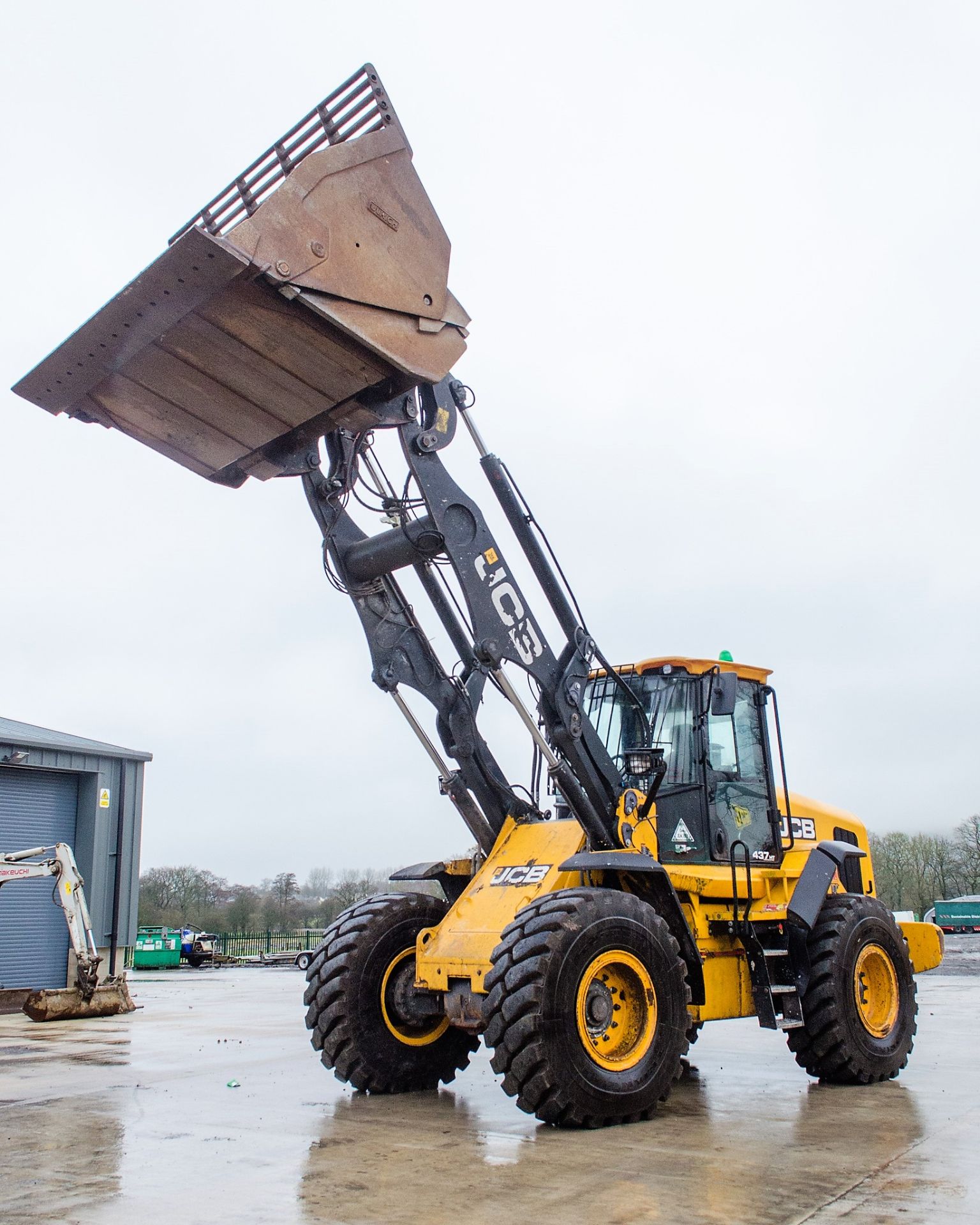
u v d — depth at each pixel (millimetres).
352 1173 4082
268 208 4566
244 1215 3502
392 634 6441
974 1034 9133
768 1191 3771
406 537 5938
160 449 5602
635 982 5266
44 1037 9984
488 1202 3641
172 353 4922
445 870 6539
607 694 7227
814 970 6434
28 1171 4168
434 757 6445
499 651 5742
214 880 48750
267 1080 6781
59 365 5020
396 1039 6176
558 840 6137
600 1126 4949
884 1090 6160
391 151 4957
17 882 15883
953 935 39438
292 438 5480
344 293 4723
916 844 51562
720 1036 9250
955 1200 3639
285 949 39719
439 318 5074
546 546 6117
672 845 6441
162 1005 14242
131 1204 3646
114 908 17109
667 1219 3422
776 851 7051
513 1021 4895
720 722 7043
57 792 16766
